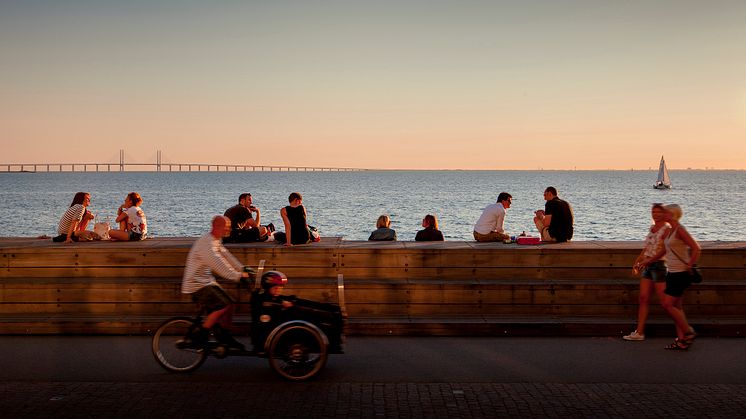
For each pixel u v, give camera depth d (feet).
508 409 21.83
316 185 531.91
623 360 27.50
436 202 267.59
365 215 195.72
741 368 26.35
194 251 26.11
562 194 350.84
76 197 38.17
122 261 34.12
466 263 34.60
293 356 24.95
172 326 26.17
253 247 34.58
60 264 33.99
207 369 26.58
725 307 32.65
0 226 166.91
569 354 28.40
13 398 22.75
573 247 35.17
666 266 29.63
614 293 32.86
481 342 30.35
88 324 31.19
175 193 369.50
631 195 340.18
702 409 21.74
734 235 144.05
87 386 24.13
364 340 30.66
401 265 34.55
